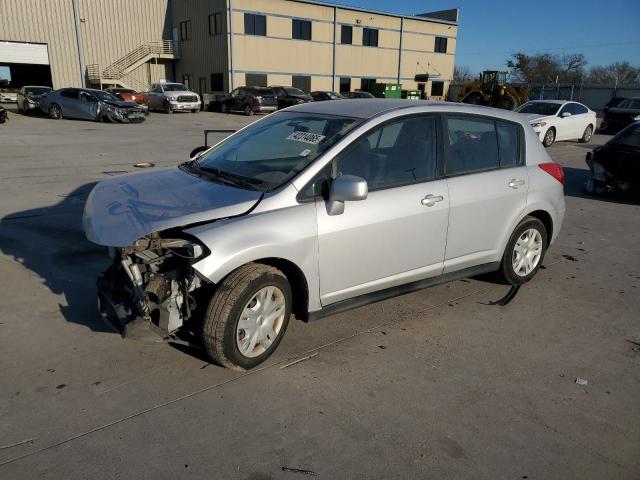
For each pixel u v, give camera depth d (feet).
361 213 12.17
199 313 11.22
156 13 132.67
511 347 12.96
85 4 121.39
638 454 9.35
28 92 87.71
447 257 14.25
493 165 15.20
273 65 127.65
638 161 28.89
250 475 8.53
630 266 19.31
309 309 12.03
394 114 13.01
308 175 11.64
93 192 13.00
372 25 142.31
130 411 9.95
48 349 11.98
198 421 9.75
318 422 9.86
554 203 16.62
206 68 128.16
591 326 14.28
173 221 10.37
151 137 55.88
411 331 13.57
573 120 57.67
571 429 9.94
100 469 8.52
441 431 9.75
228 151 14.11
